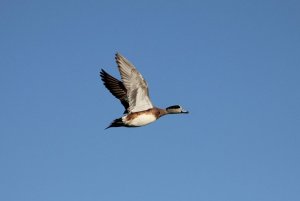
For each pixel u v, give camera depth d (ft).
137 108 63.05
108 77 68.54
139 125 63.72
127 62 61.46
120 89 67.56
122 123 63.21
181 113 68.18
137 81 62.03
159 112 65.62
